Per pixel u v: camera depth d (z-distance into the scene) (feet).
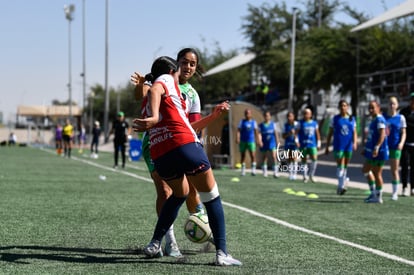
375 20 88.69
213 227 20.12
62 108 260.62
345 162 48.91
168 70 20.52
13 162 87.56
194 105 22.12
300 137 63.62
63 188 47.65
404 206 40.83
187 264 20.10
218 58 221.66
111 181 56.08
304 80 129.80
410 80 103.96
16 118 262.67
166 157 19.29
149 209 34.86
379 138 41.63
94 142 115.34
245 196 44.88
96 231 26.55
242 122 72.95
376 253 23.02
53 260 20.25
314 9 169.17
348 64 125.18
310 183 61.00
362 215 35.24
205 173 19.45
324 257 21.94
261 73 163.12
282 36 165.17
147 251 20.77
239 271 19.11
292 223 30.81
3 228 26.73
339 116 49.24
